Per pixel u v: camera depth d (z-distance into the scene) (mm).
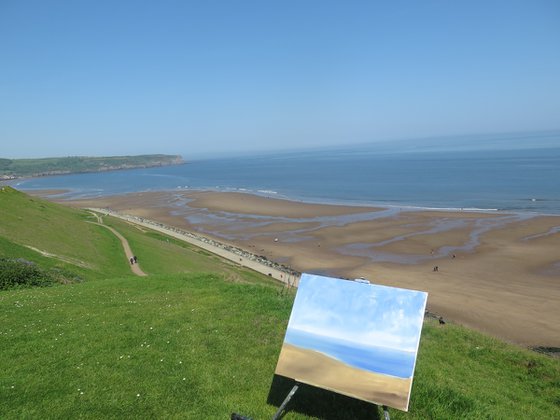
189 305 16969
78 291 20844
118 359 11531
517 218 75875
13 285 24625
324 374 8094
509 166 167500
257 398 9781
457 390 10852
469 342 16219
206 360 11695
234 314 15680
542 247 58312
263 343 13031
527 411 11094
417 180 146875
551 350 31344
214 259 57969
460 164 194750
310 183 165375
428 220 79625
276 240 71750
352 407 9547
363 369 7871
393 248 62969
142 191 167750
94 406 9148
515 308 39469
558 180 118312
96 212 91438
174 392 9875
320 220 86500
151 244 55438
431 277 49625
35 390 9734
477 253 57812
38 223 47812
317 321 8781
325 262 58344
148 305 17094
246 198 126625
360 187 140375
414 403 9688
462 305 40719
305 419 9039
